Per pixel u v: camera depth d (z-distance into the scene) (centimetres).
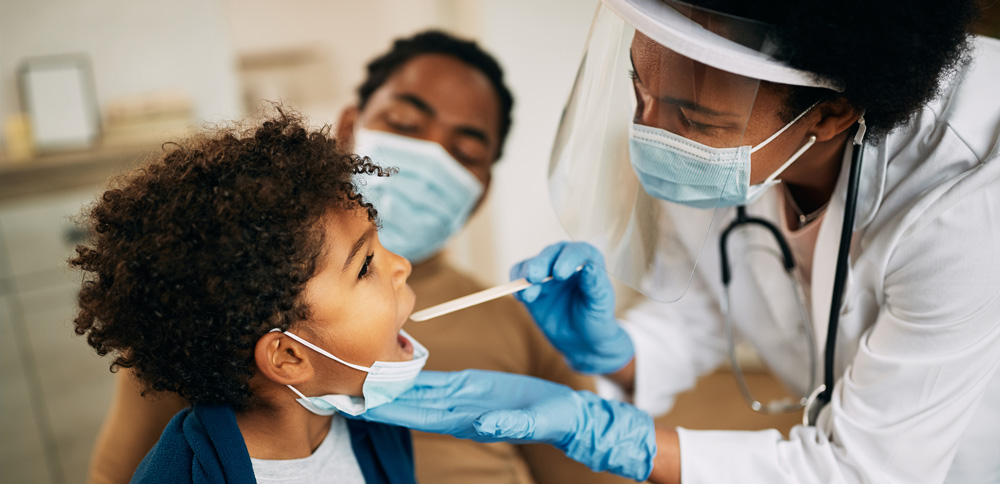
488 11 251
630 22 80
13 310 209
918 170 88
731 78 77
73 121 231
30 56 236
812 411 106
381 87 155
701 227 95
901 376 87
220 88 271
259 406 80
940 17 75
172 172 72
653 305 143
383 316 78
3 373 210
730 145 82
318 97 332
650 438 94
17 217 206
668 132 84
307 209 72
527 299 99
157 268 67
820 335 106
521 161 272
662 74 81
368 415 85
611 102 91
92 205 81
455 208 153
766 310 125
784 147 85
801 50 74
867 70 75
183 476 75
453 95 149
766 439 96
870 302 98
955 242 83
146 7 249
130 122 244
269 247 69
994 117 87
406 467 96
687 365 137
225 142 75
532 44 258
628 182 93
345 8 320
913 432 88
